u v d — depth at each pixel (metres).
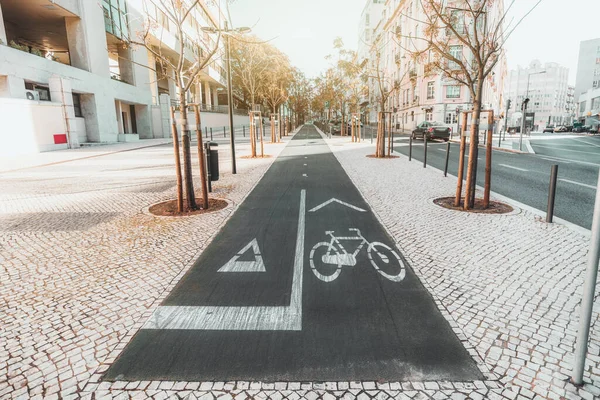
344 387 2.38
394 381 2.43
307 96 58.34
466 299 3.52
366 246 5.00
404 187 9.31
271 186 9.57
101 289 3.81
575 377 2.39
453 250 4.81
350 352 2.74
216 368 2.57
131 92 31.41
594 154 17.94
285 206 7.37
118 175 11.81
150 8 32.09
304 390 2.35
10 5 22.75
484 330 3.01
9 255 4.82
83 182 10.52
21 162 15.52
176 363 2.63
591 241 2.24
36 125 20.20
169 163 15.07
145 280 4.02
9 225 6.18
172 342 2.89
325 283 3.90
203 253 4.82
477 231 5.62
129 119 34.03
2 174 12.15
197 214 6.81
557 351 2.74
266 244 5.13
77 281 4.01
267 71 28.50
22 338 2.96
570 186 9.55
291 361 2.63
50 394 2.34
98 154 19.19
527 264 4.34
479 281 3.90
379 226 5.93
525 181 10.31
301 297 3.60
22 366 2.62
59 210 7.22
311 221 6.26
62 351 2.79
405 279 3.97
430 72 8.14
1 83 18.66
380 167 13.17
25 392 2.36
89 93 25.44
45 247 5.11
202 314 3.30
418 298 3.55
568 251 4.75
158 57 7.54
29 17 25.30
